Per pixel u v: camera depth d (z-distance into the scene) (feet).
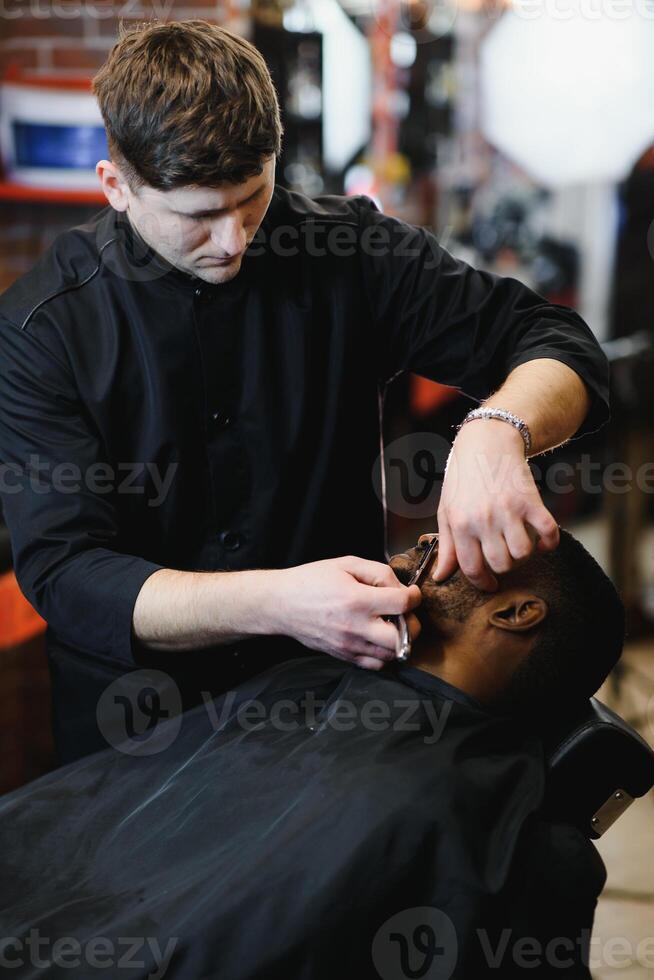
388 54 11.57
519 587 3.67
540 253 13.99
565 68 13.07
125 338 4.41
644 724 8.96
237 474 4.58
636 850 7.68
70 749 4.93
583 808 3.69
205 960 3.16
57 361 4.34
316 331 4.57
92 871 3.64
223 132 3.56
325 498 4.72
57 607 4.20
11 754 8.07
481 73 13.39
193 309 4.37
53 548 4.24
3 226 9.13
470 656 3.68
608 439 10.69
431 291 4.64
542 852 3.30
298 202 4.61
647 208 13.26
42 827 3.83
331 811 3.32
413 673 3.73
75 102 8.70
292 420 4.56
